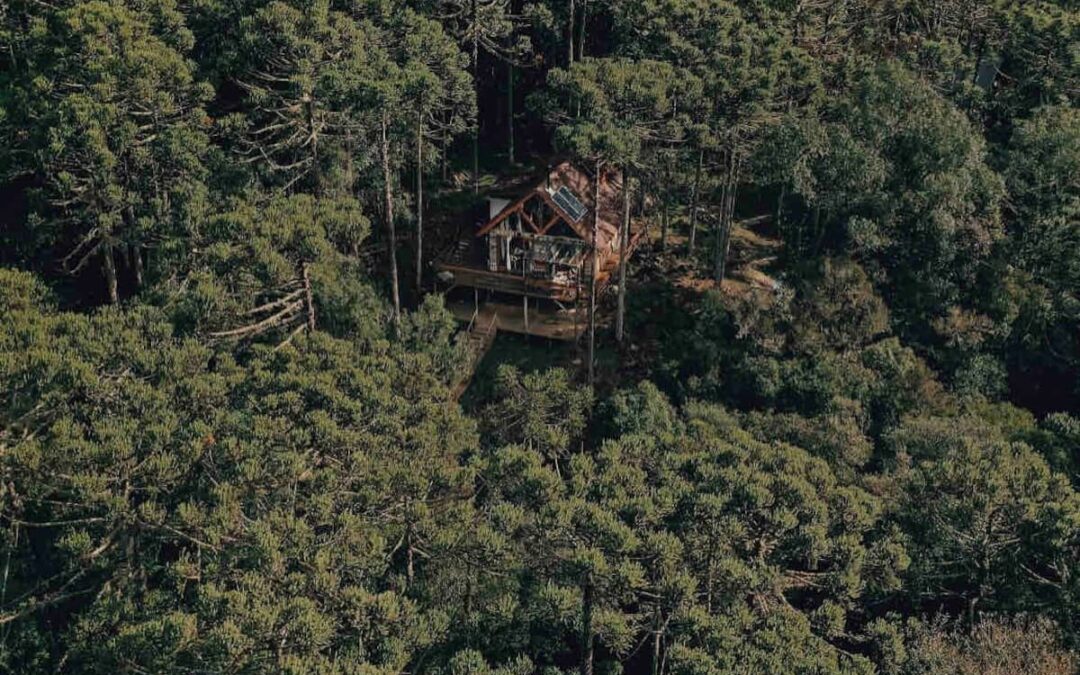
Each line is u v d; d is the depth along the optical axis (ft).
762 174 172.24
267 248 120.67
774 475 109.91
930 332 165.07
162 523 98.89
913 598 112.37
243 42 151.43
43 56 153.17
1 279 124.77
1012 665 96.58
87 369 105.60
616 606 101.40
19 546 115.55
